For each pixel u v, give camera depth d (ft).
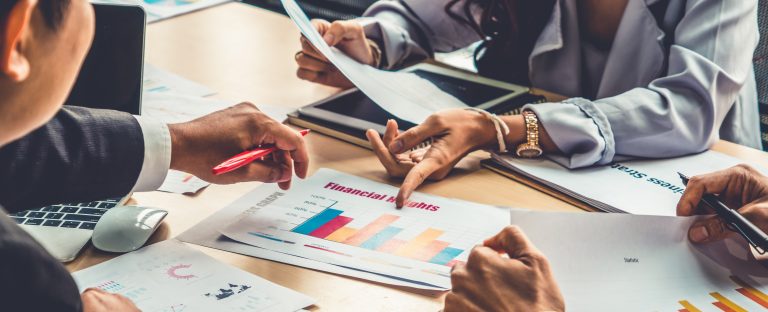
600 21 5.18
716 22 4.47
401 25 5.65
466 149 3.92
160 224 3.28
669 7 4.82
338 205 3.48
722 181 3.33
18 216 3.25
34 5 1.89
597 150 3.86
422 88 4.73
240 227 3.28
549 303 2.55
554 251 2.87
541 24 5.23
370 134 3.88
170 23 6.07
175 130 3.47
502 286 2.57
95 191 3.27
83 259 3.03
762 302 2.78
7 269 1.98
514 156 4.01
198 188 3.61
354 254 3.09
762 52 5.20
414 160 3.84
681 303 2.74
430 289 2.87
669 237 2.98
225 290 2.82
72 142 3.22
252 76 5.11
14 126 2.11
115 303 2.53
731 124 4.90
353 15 7.55
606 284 2.80
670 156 4.08
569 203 3.59
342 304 2.80
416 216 3.39
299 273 2.97
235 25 6.09
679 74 4.27
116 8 3.72
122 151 3.29
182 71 5.14
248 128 3.57
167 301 2.75
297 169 3.70
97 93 3.75
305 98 4.78
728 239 3.04
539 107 4.09
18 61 1.90
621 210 3.44
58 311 2.10
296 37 5.87
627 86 5.06
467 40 5.85
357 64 4.79
